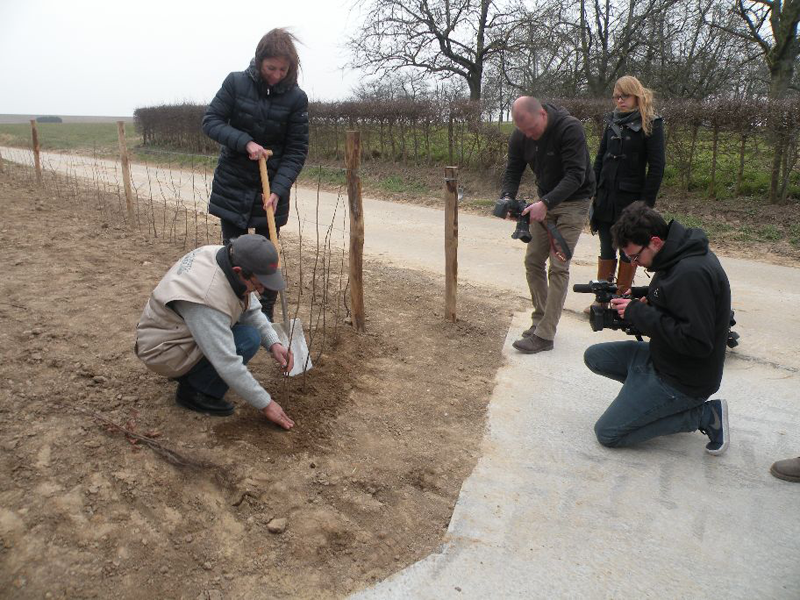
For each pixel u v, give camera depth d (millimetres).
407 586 2393
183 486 2635
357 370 3969
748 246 7902
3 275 4879
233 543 2445
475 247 8016
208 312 2719
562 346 4645
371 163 15305
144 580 2223
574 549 2615
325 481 2852
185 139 22875
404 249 7855
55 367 3393
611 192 4820
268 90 3701
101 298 4539
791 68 14602
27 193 9188
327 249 7598
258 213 3955
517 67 20641
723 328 2910
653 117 4609
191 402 3129
